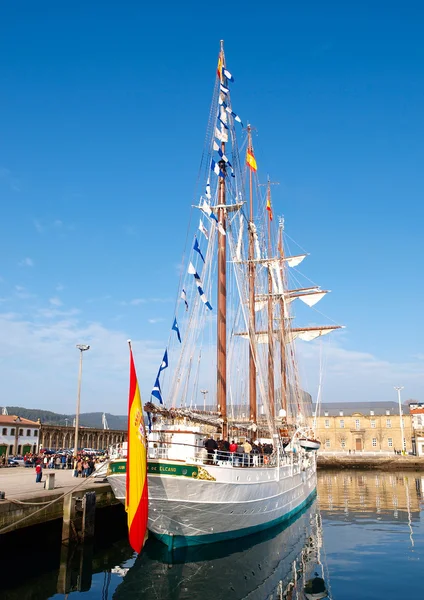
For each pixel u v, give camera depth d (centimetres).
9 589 2127
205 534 2717
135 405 2369
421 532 3500
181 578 2320
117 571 2450
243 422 3966
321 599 2028
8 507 2405
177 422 2880
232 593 2131
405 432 14350
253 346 3981
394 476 9294
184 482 2500
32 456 6469
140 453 2338
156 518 2619
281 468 3575
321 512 4541
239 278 3953
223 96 3934
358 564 2611
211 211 3591
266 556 2756
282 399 6103
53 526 2842
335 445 14762
